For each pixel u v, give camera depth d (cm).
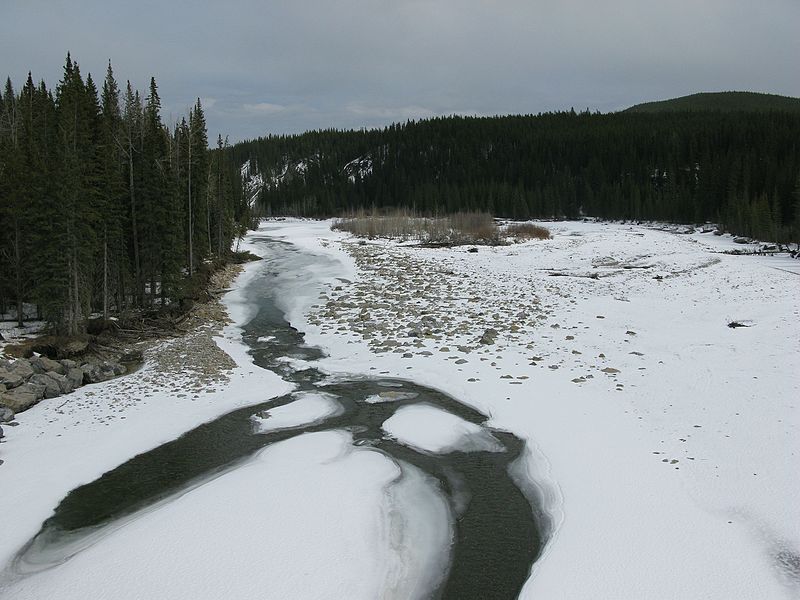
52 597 1259
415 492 1702
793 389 2188
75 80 3819
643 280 4572
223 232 6194
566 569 1322
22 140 3888
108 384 2600
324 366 2903
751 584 1241
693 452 1805
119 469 1850
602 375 2525
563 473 1750
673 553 1352
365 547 1425
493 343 3027
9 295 3591
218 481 1744
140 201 3678
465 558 1399
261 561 1359
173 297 3866
